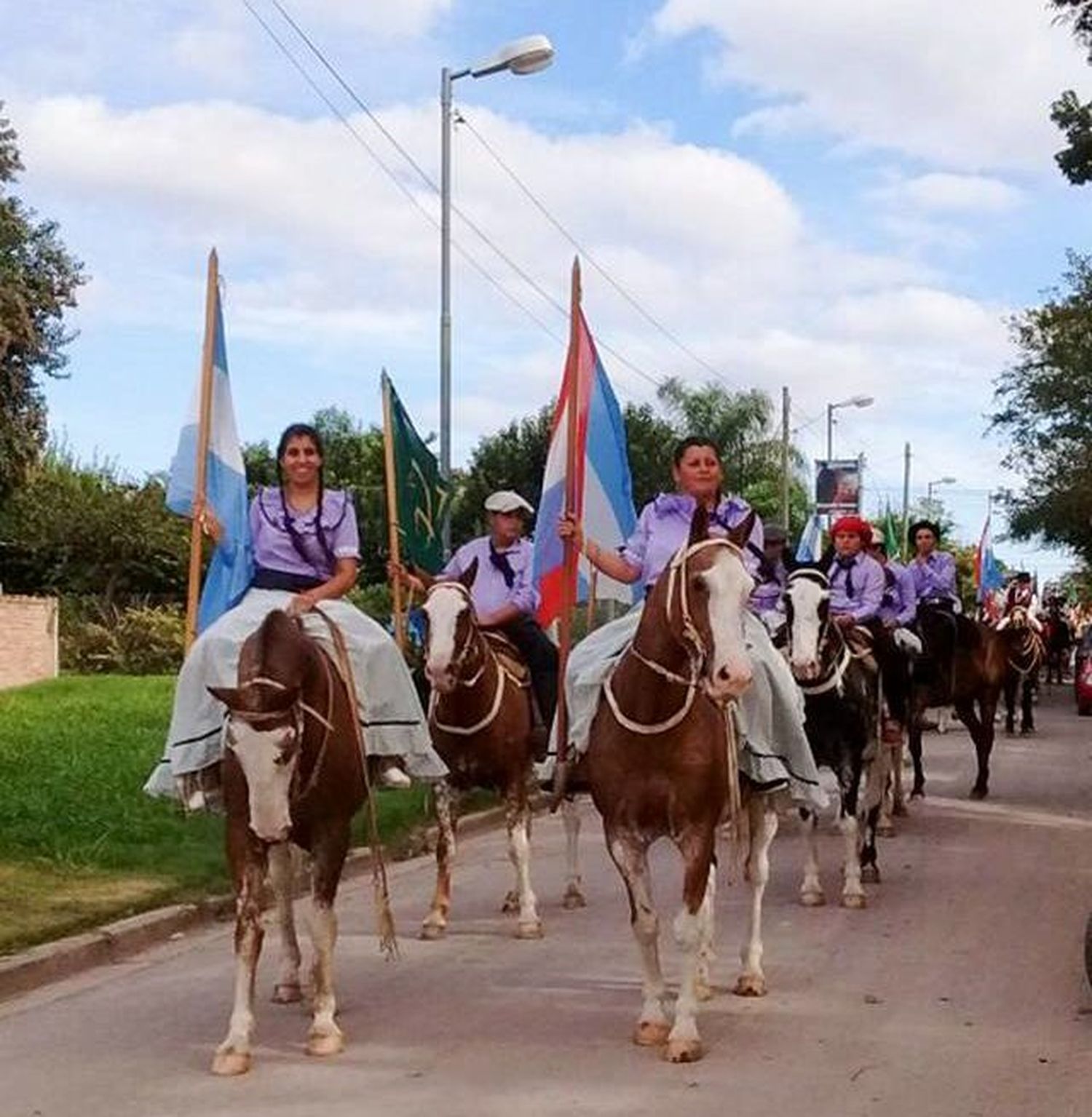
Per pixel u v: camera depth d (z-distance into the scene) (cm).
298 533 818
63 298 3322
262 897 717
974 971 898
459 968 916
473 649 996
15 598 2758
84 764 1596
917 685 1630
